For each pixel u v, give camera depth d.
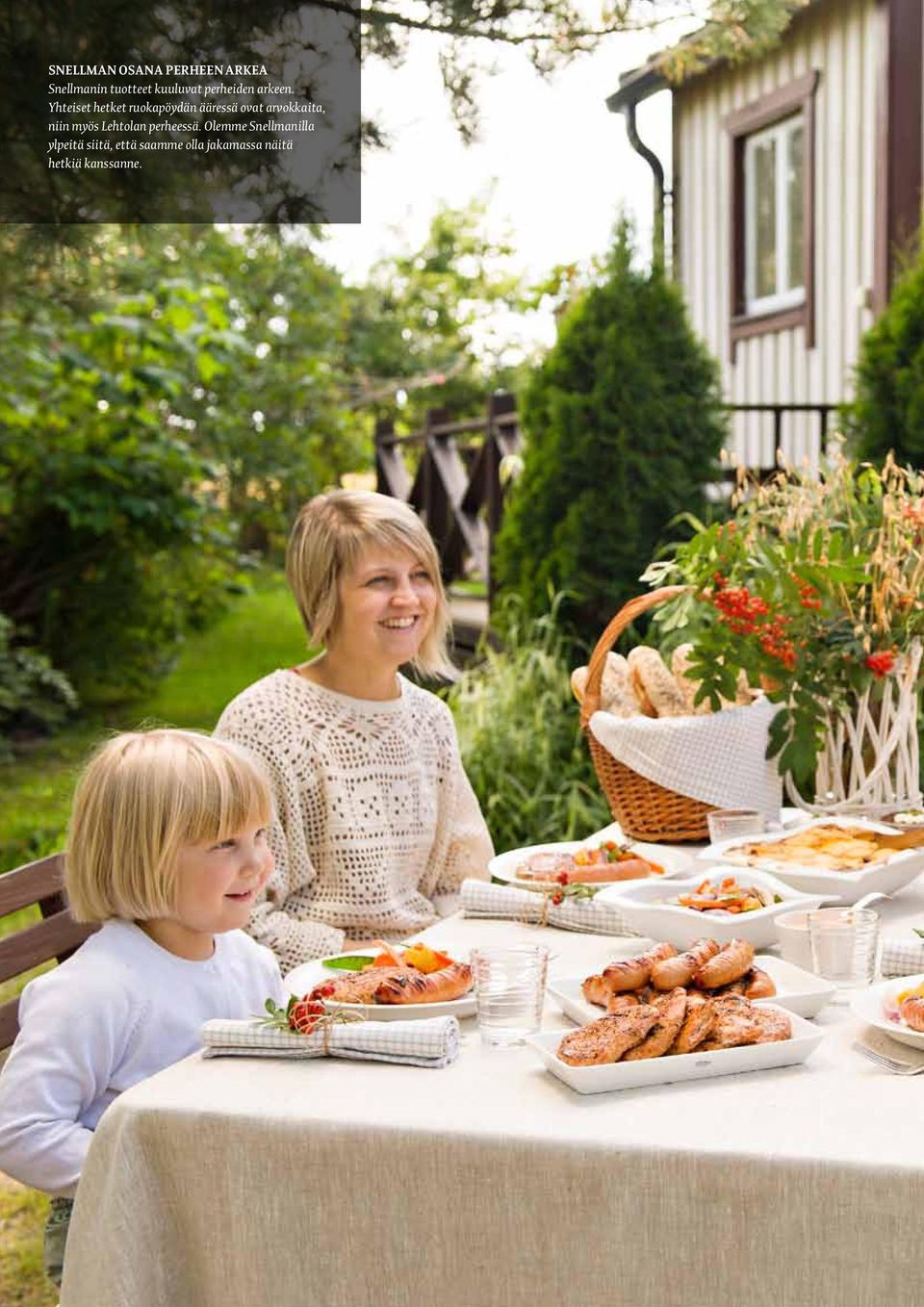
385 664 3.01
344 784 2.94
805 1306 1.52
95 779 2.10
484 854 3.16
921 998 1.86
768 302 9.95
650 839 3.21
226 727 2.94
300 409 13.67
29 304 7.60
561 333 6.62
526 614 6.62
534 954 1.92
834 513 3.34
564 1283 1.58
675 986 1.95
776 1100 1.67
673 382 6.50
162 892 2.06
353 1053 1.83
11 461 10.30
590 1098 1.69
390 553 3.00
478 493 8.68
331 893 2.94
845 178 8.91
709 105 10.37
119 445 10.20
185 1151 1.68
